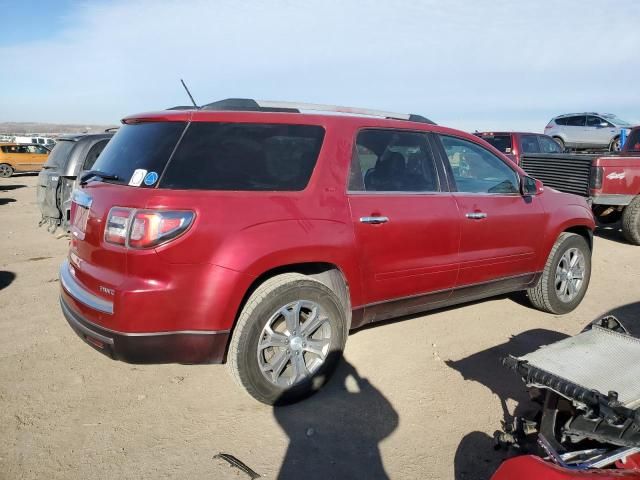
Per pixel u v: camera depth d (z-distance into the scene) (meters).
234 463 2.82
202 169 3.13
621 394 2.34
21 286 6.03
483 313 5.17
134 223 2.91
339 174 3.55
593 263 7.38
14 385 3.62
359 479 2.73
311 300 3.34
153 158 3.12
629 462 2.33
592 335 3.05
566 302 5.13
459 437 3.10
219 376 3.81
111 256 3.00
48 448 2.93
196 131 3.21
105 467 2.78
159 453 2.90
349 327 3.71
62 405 3.38
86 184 3.47
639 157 8.23
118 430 3.11
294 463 2.84
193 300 2.98
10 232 9.74
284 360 3.31
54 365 3.95
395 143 3.94
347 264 3.51
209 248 2.98
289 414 3.31
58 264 7.13
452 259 4.13
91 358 4.07
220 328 3.05
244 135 3.32
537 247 4.78
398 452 2.96
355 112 4.07
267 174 3.31
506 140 12.41
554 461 2.35
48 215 8.90
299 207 3.31
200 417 3.26
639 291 6.03
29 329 4.67
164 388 3.62
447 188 4.16
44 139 34.84
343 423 3.22
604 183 8.02
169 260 2.91
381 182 3.79
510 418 3.29
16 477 2.69
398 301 3.92
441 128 4.27
